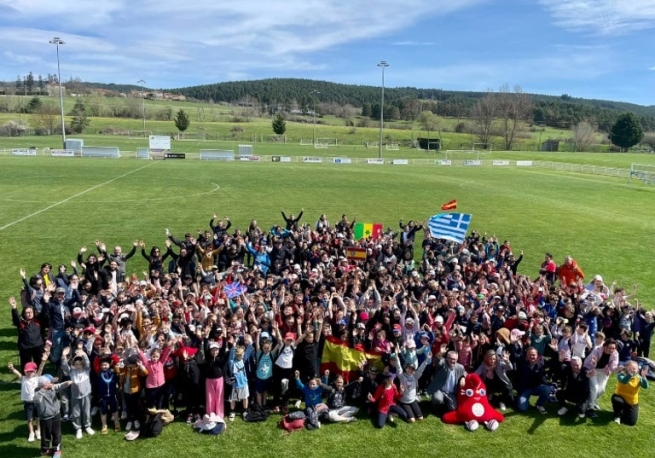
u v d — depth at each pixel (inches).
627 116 5590.6
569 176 2834.6
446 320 596.1
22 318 541.6
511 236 1337.4
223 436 461.4
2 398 508.4
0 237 1110.4
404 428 485.4
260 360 499.2
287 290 677.9
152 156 2999.5
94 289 681.6
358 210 1615.4
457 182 2396.7
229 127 6141.7
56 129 4837.6
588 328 608.4
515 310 632.4
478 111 6097.4
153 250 788.6
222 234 944.9
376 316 579.8
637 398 501.0
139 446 442.9
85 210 1423.5
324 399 526.3
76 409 450.9
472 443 464.4
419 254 1159.0
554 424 500.4
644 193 2219.5
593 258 1152.2
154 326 527.8
